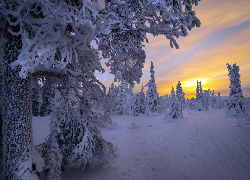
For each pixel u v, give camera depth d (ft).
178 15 8.77
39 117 69.56
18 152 8.07
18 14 7.34
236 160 19.99
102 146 16.26
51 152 12.23
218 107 202.90
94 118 15.84
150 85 95.86
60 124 14.66
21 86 8.27
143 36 12.17
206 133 38.58
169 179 15.02
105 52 13.94
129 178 14.84
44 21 7.71
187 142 30.30
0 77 10.39
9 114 8.16
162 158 21.21
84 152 14.55
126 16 9.87
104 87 15.80
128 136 36.96
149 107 94.84
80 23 8.04
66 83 14.37
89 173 15.33
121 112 108.06
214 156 21.81
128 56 13.58
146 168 17.60
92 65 16.28
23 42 7.54
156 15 9.76
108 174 15.38
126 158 20.94
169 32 10.42
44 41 7.52
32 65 7.92
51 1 7.84
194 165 18.72
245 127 42.75
